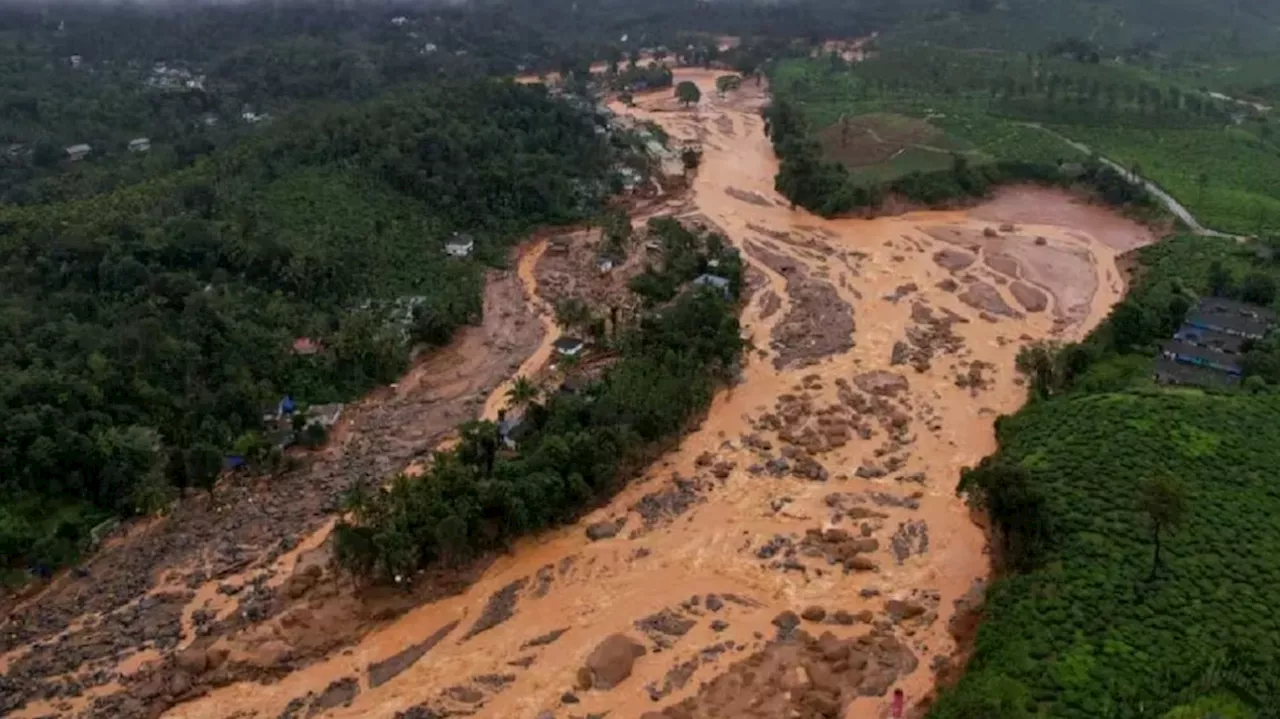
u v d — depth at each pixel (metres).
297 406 121.25
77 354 115.31
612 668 82.50
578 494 101.31
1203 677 74.44
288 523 102.56
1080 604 82.62
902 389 128.25
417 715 78.88
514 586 93.44
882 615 89.19
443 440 117.56
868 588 92.56
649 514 103.56
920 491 106.69
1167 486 86.06
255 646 85.38
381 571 92.50
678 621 88.94
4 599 91.44
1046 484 98.88
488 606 90.88
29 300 125.12
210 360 121.88
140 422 110.69
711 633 87.50
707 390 123.31
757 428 119.25
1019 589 85.94
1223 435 106.00
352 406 125.19
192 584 93.81
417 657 85.06
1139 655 76.81
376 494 100.88
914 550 97.69
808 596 91.81
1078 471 100.25
